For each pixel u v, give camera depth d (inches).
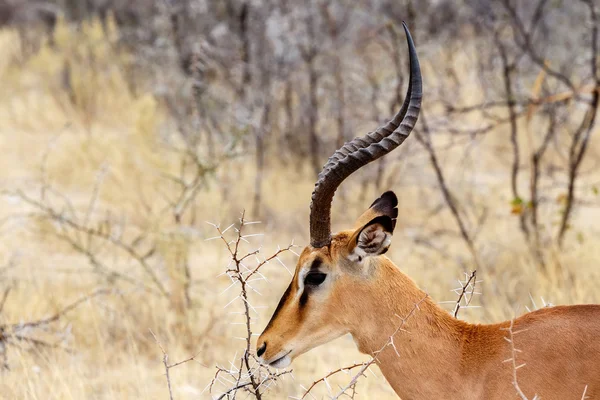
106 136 1135.6
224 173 954.7
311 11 1066.1
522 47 797.9
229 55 1110.4
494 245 794.2
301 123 1133.1
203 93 967.6
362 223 407.2
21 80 1469.0
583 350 366.6
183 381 556.7
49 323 629.9
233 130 946.1
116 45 1476.4
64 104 1354.6
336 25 1084.5
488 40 1003.9
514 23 841.5
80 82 1359.5
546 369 368.5
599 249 761.6
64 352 587.2
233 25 1118.4
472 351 384.8
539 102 741.9
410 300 392.8
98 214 921.5
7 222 883.4
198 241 776.9
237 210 955.3
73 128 1280.8
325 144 1113.4
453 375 384.2
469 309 644.7
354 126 1047.6
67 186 1039.6
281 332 395.9
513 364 356.5
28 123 1302.9
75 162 1071.0
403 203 1000.2
